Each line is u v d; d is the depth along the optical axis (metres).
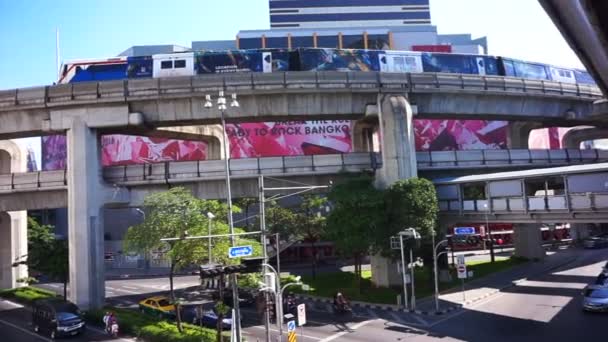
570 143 62.00
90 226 35.66
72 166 36.16
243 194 38.34
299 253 66.00
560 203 30.64
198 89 36.06
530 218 32.94
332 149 71.69
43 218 72.69
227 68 38.94
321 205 50.56
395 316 31.16
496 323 27.89
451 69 43.38
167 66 38.47
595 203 28.52
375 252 35.91
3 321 35.84
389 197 35.12
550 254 58.62
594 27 7.29
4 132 37.25
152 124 37.69
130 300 42.81
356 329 28.33
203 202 27.66
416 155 41.12
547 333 24.97
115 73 38.41
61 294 48.53
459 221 38.59
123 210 69.12
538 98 43.78
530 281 41.16
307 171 37.81
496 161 42.84
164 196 26.86
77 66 38.97
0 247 49.50
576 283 38.94
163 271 62.62
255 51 40.00
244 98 37.22
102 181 37.16
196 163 37.19
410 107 38.84
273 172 37.38
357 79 37.88
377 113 38.81
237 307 20.91
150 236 25.77
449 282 41.06
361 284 40.56
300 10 105.31
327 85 37.31
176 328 27.62
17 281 47.91
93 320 32.69
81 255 35.28
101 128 36.97
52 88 36.16
